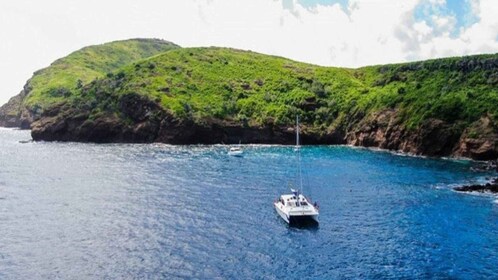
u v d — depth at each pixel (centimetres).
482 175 11362
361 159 14300
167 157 14488
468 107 15688
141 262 5384
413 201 8525
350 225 6938
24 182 10238
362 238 6319
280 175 11212
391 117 17638
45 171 11731
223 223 6969
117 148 17125
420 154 15462
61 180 10462
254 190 9381
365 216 7462
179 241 6134
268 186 9819
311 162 13562
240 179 10612
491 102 15600
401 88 19025
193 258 5525
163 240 6166
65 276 4978
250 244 6034
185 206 7994
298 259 5522
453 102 16012
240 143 19138
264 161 13700
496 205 8206
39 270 5138
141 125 19188
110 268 5200
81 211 7650
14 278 4919
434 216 7469
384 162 13650
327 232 6575
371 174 11469
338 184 10144
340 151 16550
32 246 5912
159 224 6900
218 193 9069
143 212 7581
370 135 18075
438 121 15550
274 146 18362
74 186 9762
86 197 8700
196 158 14288
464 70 18812
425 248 5931
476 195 9044
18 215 7400
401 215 7531
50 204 8144
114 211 7650
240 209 7806
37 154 15325
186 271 5134
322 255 5659
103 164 12938
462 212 7719
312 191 9394
